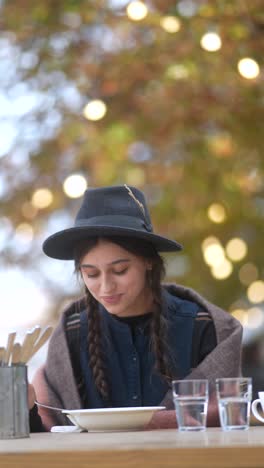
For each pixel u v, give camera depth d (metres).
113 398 3.94
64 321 4.06
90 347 3.94
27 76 9.02
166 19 7.11
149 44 8.29
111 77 8.41
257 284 9.59
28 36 8.68
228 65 7.70
